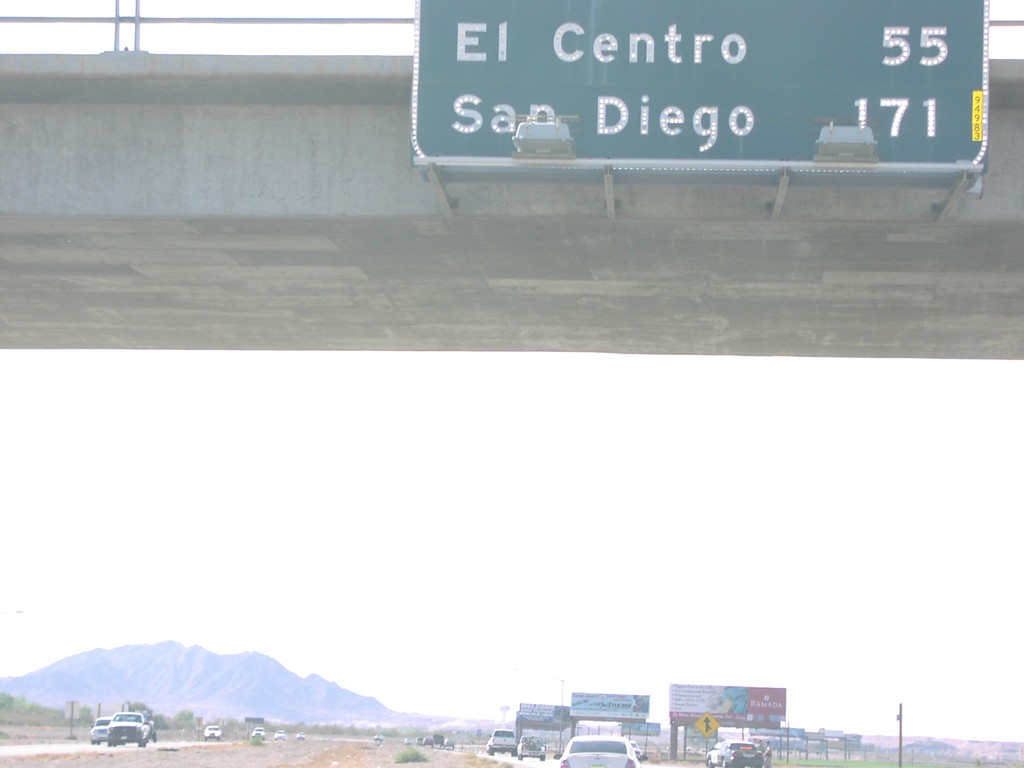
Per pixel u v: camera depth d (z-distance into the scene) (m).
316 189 29.39
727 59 27.19
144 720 129.62
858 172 26.94
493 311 36.81
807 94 26.98
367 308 36.75
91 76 28.58
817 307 35.62
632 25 27.38
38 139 29.91
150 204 29.59
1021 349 39.44
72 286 35.22
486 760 117.94
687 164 26.88
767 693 176.25
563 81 27.31
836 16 27.19
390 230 30.27
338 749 156.00
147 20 28.84
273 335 39.97
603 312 36.66
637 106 27.14
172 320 38.53
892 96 26.86
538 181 27.89
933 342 38.88
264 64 28.25
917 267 31.94
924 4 27.09
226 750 126.81
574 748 43.91
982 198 28.36
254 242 31.30
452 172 27.56
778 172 26.92
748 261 31.84
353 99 29.25
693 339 39.38
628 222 29.30
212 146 29.67
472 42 27.50
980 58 26.86
